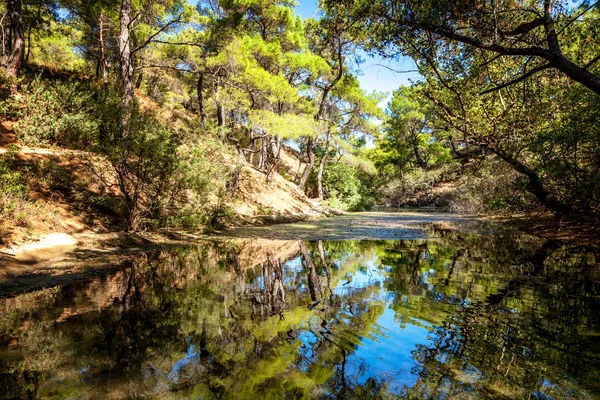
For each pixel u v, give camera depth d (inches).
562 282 183.3
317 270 220.1
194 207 469.4
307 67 777.6
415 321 125.6
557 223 427.5
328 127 871.7
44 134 368.5
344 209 1098.1
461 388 79.0
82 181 351.6
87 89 484.1
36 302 152.9
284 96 677.9
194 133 556.7
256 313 136.3
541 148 369.4
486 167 651.5
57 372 90.0
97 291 170.9
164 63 703.1
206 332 117.0
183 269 225.3
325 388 79.8
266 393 77.7
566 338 109.8
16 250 227.8
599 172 328.2
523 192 480.7
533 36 298.4
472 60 372.2
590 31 316.5
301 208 799.1
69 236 283.4
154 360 96.4
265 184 776.9
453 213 996.6
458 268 222.5
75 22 723.4
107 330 119.3
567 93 356.2
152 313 136.9
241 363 94.3
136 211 345.7
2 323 125.9
